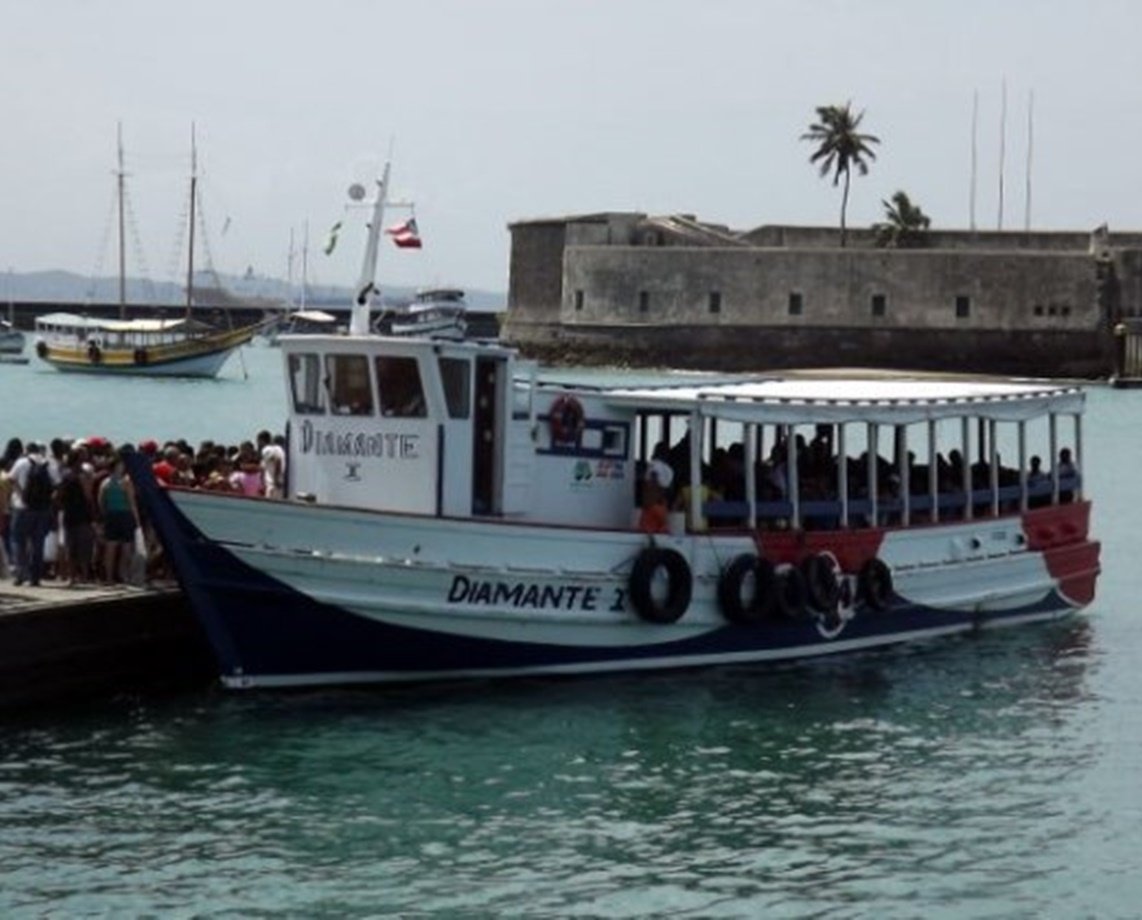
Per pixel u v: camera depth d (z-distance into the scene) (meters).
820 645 30.25
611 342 132.75
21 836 20.77
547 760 24.09
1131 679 29.84
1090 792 23.53
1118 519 56.78
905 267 128.00
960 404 32.06
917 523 31.69
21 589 27.11
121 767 23.22
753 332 129.38
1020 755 25.17
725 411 28.62
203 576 24.95
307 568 25.38
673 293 131.12
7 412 92.56
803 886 20.05
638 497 29.52
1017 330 127.12
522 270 141.25
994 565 33.06
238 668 25.69
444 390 26.92
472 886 19.75
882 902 19.66
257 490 28.61
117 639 26.36
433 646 26.52
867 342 128.12
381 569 25.70
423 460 27.00
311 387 27.81
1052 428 35.16
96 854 20.31
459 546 26.27
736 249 129.88
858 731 26.06
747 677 28.84
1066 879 20.42
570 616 27.28
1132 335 125.31
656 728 25.77
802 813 22.42
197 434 80.50
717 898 19.64
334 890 19.50
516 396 27.83
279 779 22.97
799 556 29.59
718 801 22.77
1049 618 34.81
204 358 124.19
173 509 24.70
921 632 32.03
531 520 28.05
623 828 21.66
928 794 23.30
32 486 27.12
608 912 19.17
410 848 20.77
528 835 21.31
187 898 19.19
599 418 28.91
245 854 20.42
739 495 29.78
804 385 33.47
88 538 27.69
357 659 26.25
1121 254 126.88
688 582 28.08
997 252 127.38
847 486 31.50
